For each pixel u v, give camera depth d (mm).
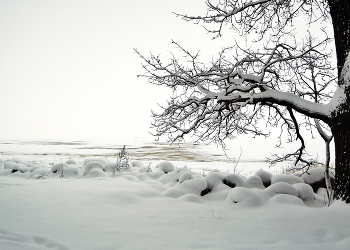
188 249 3230
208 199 6141
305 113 5352
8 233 3502
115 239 3518
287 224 4070
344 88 4867
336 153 5051
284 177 6902
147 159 24984
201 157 27547
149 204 5324
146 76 5957
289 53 6090
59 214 4477
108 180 7930
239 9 5727
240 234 3730
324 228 3832
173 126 6102
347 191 4715
